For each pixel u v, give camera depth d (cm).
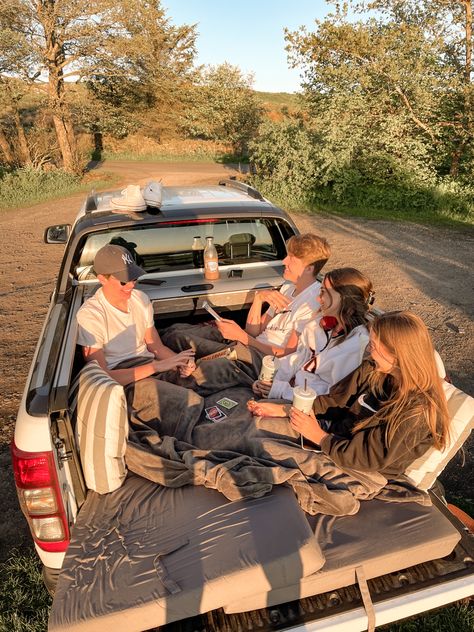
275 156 1652
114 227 357
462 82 1412
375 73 1444
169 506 199
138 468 215
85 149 3425
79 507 211
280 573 176
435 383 194
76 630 160
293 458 217
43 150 2420
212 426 245
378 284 851
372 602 188
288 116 1770
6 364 583
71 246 357
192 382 290
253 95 3912
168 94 3853
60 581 173
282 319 334
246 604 182
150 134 3838
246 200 411
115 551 182
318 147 1575
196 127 3809
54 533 207
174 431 250
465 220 1341
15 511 361
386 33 1441
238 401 274
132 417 250
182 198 416
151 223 362
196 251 397
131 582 170
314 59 1545
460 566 201
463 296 789
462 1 1410
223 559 175
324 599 190
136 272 285
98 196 445
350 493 204
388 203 1483
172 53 3969
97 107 2558
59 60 2361
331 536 197
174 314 374
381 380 217
